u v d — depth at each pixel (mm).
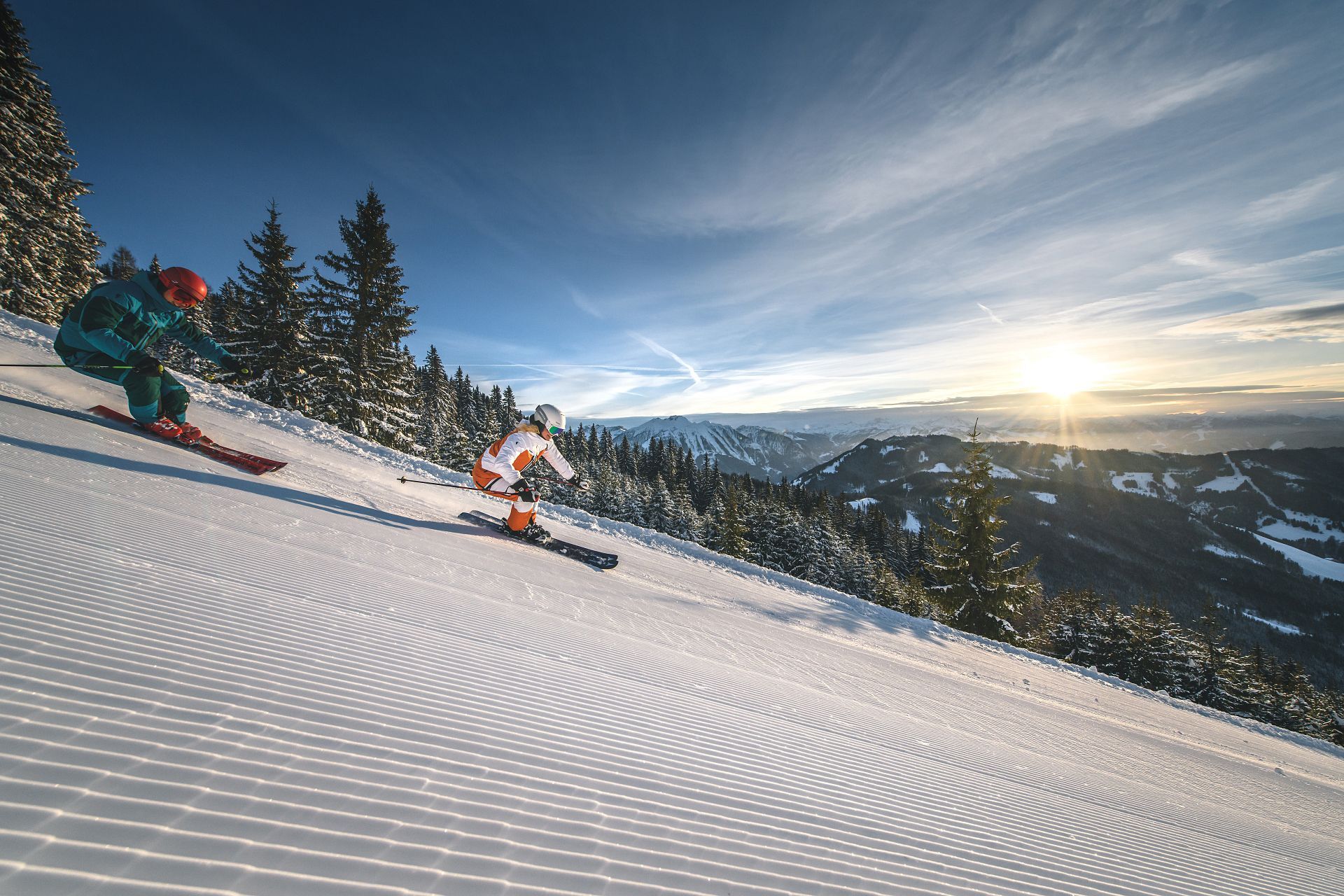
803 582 12000
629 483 55500
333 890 985
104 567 2309
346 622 2525
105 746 1184
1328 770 9898
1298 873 3443
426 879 1086
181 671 1628
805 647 6371
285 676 1804
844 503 90000
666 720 2547
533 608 4043
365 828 1183
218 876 930
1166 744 7578
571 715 2236
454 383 91375
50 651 1514
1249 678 37062
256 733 1420
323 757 1401
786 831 1803
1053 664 12156
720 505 53250
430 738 1686
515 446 6566
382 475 9328
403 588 3439
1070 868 2273
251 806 1141
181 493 4121
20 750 1082
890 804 2355
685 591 7902
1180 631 35812
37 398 6078
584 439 86562
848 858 1747
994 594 23547
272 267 23125
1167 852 2947
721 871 1451
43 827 907
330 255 21844
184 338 6324
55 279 22406
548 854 1291
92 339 5586
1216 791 5551
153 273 5949
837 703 4180
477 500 9211
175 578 2432
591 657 3232
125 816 998
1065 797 3496
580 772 1772
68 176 22312
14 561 2072
